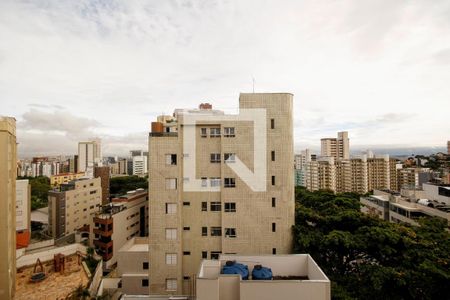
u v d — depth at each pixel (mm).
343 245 29828
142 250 41375
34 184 114375
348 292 27094
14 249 40562
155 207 34094
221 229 34469
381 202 63688
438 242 32312
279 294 21234
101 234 56594
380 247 29062
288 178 34344
